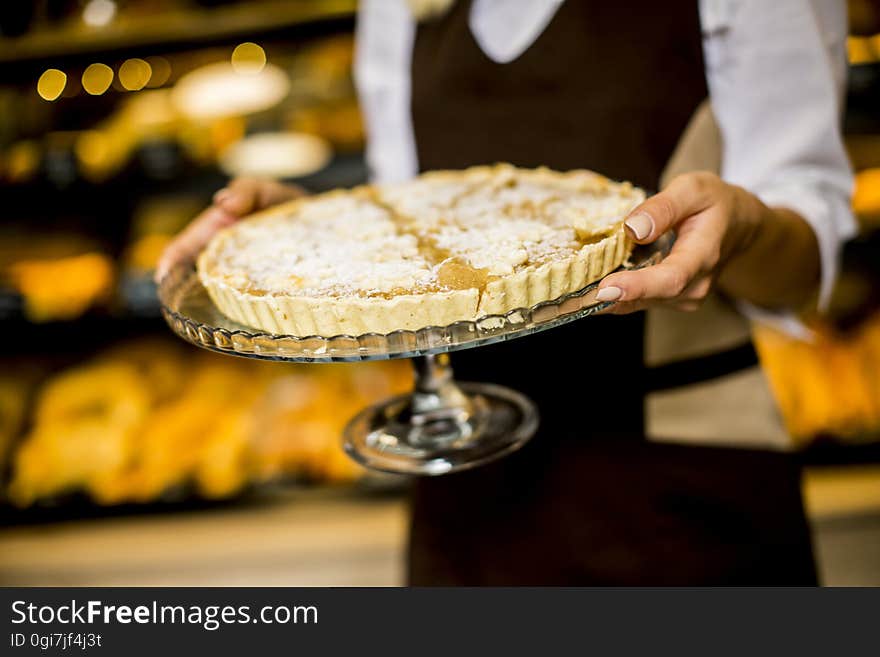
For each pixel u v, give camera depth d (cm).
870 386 207
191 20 208
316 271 99
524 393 138
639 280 81
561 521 142
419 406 119
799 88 117
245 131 224
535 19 130
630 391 133
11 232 234
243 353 90
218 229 127
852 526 200
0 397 236
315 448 215
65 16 211
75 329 223
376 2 157
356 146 220
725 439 135
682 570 139
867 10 181
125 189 215
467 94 138
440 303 89
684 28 121
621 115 125
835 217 121
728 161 127
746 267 112
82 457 218
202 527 217
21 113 223
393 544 211
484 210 115
